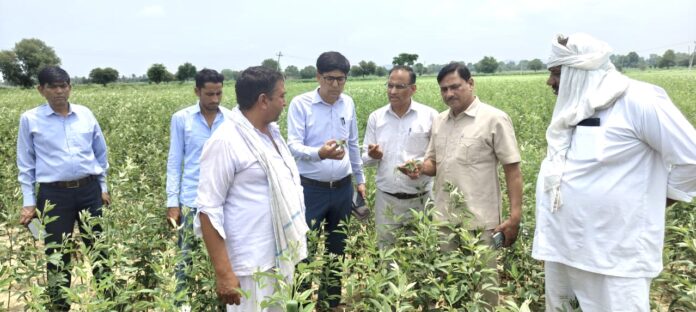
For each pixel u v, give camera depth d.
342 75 4.19
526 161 5.62
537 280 3.58
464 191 3.65
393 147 4.36
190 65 78.94
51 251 4.25
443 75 3.60
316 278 3.57
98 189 4.62
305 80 65.00
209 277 3.26
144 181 6.10
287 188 2.80
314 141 4.39
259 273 2.31
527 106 16.88
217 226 2.61
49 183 4.26
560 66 2.87
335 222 4.48
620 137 2.59
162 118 15.07
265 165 2.70
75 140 4.35
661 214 2.63
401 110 4.33
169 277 2.88
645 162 2.61
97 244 3.34
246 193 2.71
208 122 4.30
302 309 2.17
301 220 2.88
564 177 2.78
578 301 2.89
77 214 4.50
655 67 101.81
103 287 2.72
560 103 2.86
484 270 3.02
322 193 4.31
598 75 2.68
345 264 3.26
